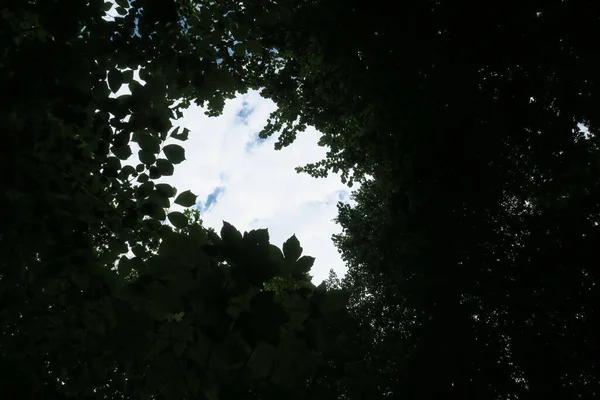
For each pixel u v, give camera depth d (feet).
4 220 7.77
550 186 15.75
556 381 13.83
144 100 9.36
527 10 12.68
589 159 14.52
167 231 5.13
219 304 4.55
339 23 13.62
